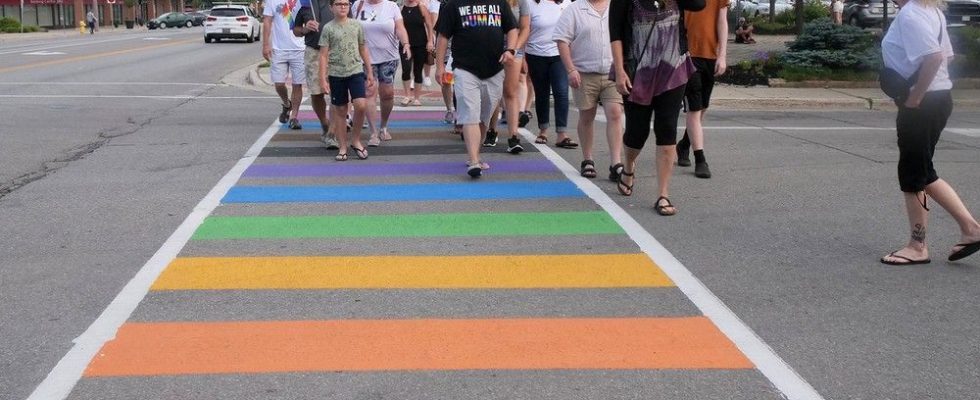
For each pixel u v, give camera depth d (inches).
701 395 163.2
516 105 402.6
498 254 251.0
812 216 297.3
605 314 203.9
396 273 233.3
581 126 357.1
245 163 387.5
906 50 225.1
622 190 326.0
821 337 190.9
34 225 282.2
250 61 1068.5
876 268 239.6
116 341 187.2
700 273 234.7
